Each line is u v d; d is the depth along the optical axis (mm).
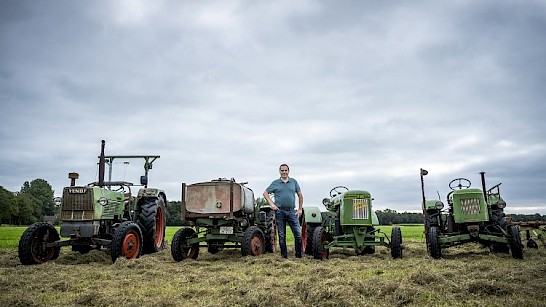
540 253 8898
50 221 8625
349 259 8094
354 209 8547
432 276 5031
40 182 92562
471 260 7551
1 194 67562
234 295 4484
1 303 4305
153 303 4203
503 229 8359
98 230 8500
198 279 5773
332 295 4238
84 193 8508
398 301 4109
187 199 9156
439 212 8969
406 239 15805
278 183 8180
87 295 4531
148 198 10344
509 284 4602
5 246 13031
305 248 9562
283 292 4516
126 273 6559
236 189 9141
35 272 6797
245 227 9805
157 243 10805
